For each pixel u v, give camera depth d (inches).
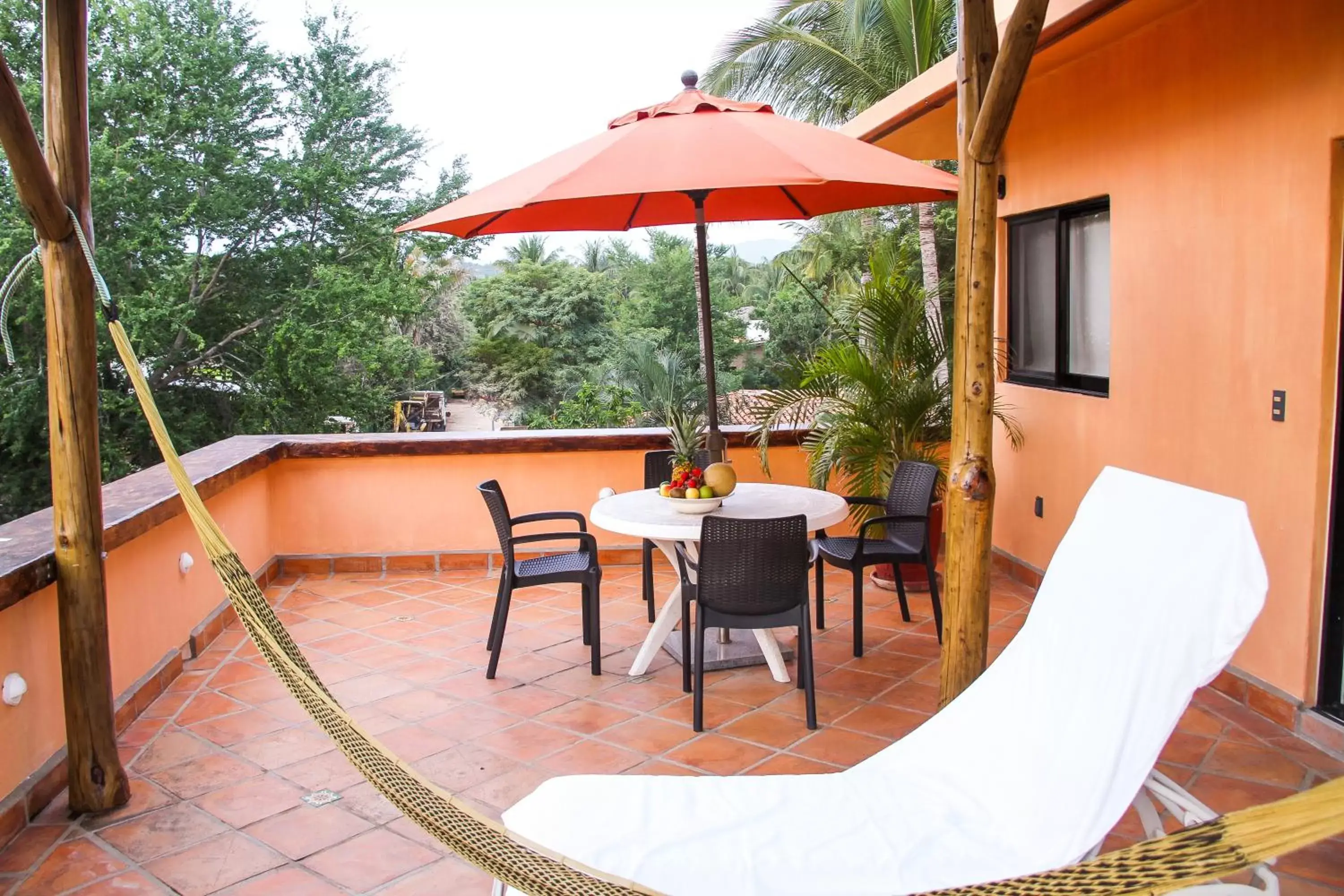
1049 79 222.8
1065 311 227.0
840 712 160.7
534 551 262.7
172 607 187.8
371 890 110.7
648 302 1273.4
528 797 93.4
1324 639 145.1
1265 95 152.3
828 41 609.0
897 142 262.5
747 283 1326.3
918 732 103.5
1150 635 87.2
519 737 153.3
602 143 155.9
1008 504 251.1
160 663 179.3
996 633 201.5
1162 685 84.2
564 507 261.7
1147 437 187.8
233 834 123.8
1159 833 87.3
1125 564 93.8
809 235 874.8
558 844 84.3
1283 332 150.3
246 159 756.6
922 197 192.5
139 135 713.0
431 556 262.1
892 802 93.2
